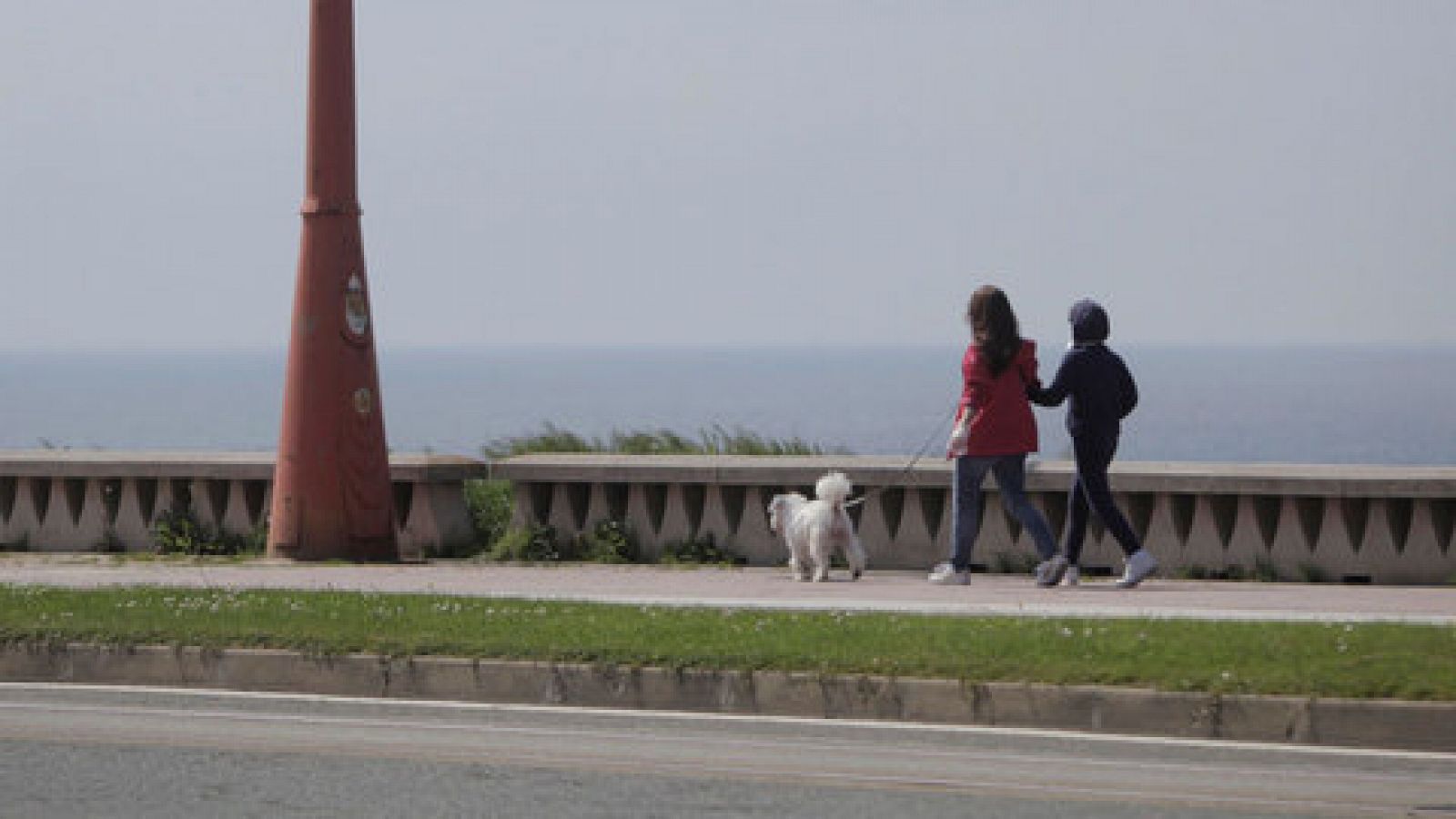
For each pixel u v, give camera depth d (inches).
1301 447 5610.2
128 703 693.3
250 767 586.9
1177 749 595.8
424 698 698.2
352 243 1111.0
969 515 947.3
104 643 738.8
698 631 735.1
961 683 637.3
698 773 573.9
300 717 665.0
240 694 704.4
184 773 579.8
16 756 604.1
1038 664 647.8
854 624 746.8
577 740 622.8
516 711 667.4
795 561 984.3
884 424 6624.0
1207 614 790.5
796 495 994.1
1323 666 630.5
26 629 753.6
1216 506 1008.9
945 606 828.0
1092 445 920.9
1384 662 635.5
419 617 779.4
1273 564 997.2
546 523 1142.3
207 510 1184.2
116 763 593.0
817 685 653.3
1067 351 927.0
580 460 1123.3
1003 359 933.2
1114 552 1029.2
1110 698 621.0
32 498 1219.2
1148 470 1011.3
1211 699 609.0
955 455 943.7
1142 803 532.4
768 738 622.8
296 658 714.8
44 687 720.3
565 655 689.6
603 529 1121.4
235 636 733.3
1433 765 571.5
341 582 969.5
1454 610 811.4
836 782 560.7
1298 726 601.3
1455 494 945.5
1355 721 596.4
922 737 619.8
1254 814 519.8
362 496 1109.1
